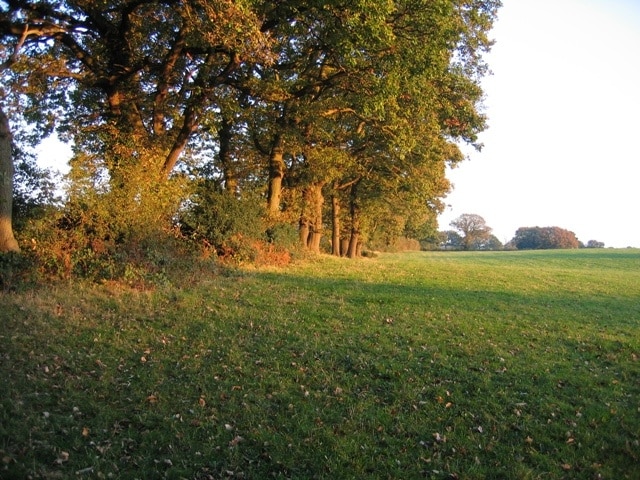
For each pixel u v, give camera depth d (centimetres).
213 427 602
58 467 499
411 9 1625
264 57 1423
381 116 1908
